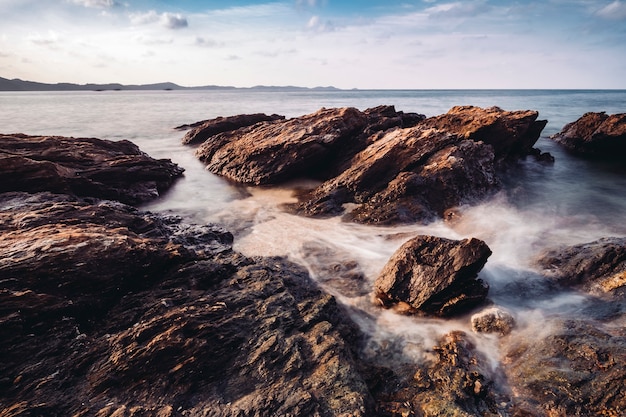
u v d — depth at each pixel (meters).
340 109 25.25
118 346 7.20
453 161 18.47
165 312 8.20
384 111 35.19
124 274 8.76
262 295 9.41
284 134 23.61
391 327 9.88
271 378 7.06
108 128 48.00
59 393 6.34
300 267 12.93
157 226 13.74
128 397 6.45
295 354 7.57
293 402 6.50
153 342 7.21
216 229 15.13
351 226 16.44
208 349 7.35
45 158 18.12
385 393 7.70
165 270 9.62
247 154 23.52
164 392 6.59
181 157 31.14
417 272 10.41
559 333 8.79
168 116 68.12
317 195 19.59
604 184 22.98
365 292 11.45
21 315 7.15
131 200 18.72
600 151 30.33
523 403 7.27
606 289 10.27
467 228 15.90
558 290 10.85
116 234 10.12
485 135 24.69
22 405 5.95
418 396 7.46
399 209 16.98
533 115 24.02
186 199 20.17
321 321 8.94
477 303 10.20
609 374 7.30
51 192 15.13
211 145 29.08
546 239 14.73
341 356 7.61
